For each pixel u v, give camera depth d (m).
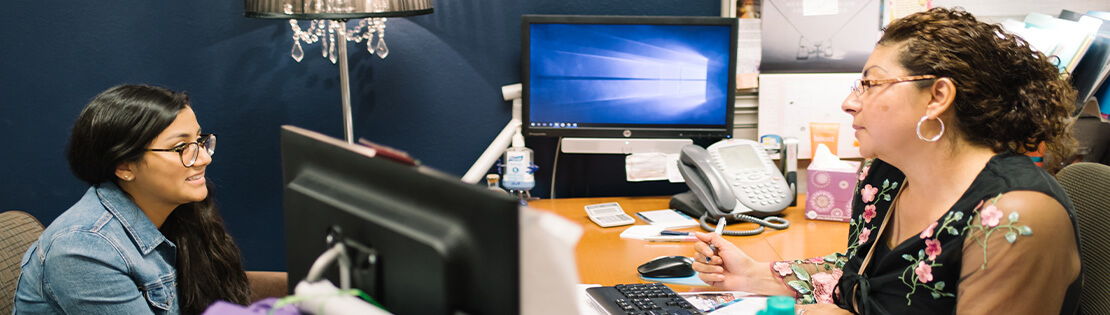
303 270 0.96
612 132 2.16
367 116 2.19
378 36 2.14
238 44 2.11
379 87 2.18
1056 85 1.10
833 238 1.85
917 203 1.19
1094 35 2.04
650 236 1.85
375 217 0.82
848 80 2.23
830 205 2.00
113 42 2.08
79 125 1.27
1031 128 1.08
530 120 2.15
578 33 2.09
